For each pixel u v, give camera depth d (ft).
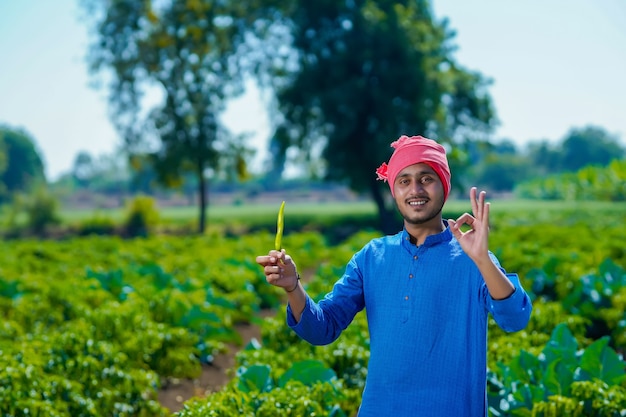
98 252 68.80
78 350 22.29
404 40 114.73
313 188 449.06
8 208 190.19
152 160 133.28
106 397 20.95
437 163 9.71
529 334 25.68
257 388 18.26
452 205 182.70
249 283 42.55
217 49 134.51
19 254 65.36
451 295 9.60
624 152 419.54
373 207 272.10
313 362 18.67
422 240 10.09
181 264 53.52
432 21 130.82
